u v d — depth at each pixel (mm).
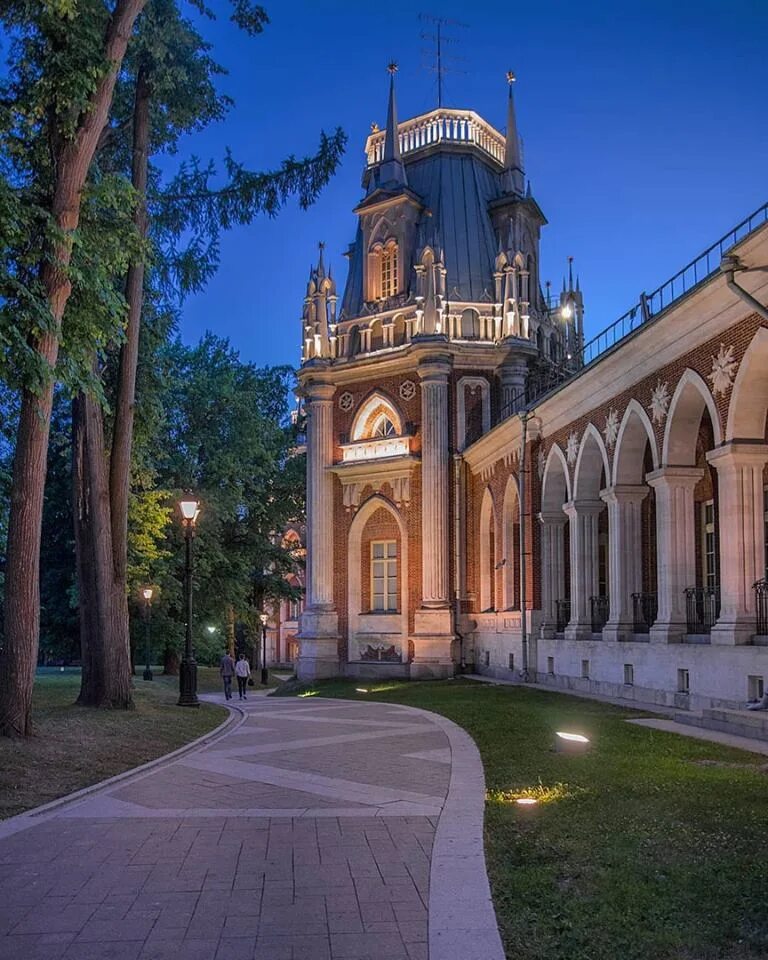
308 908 6320
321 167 22422
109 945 5652
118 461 20203
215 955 5488
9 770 11453
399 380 37812
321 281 39938
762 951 5340
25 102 14383
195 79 21406
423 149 41688
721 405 17828
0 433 19969
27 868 7348
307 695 33000
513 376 36875
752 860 6977
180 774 12008
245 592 47375
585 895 6391
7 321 12445
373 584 38156
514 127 42219
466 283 39281
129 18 15312
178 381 37438
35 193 14766
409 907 6328
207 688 45406
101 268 14672
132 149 21312
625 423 22750
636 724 16578
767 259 15336
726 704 17000
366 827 8680
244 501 45125
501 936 5695
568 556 30203
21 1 13992
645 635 22422
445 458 36406
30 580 13883
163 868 7324
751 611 17250
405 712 21000
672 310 18406
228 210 22672
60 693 24375
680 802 9070
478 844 7887
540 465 29656
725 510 17531
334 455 39188
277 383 51531
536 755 12875
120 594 19828
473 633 36094
